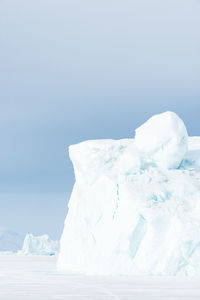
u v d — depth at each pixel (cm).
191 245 4081
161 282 3578
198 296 2825
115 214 4525
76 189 5256
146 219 4288
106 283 3584
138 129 4991
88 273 4512
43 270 5781
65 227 5250
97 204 4750
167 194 4453
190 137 5356
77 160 5112
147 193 4412
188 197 4450
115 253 4347
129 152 4766
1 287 3469
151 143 4747
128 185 4478
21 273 5134
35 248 16588
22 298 2783
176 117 4775
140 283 3528
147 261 4194
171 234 4178
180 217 4209
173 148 4662
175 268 4119
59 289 3269
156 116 4909
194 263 4072
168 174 4638
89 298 2775
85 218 4916
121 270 4272
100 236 4622
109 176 4706
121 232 4356
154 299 2712
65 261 5081
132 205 4350
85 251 4853
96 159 4912
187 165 4847
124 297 2806
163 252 4172
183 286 3312
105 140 5197
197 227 4103
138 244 4328
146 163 4712
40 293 3048
